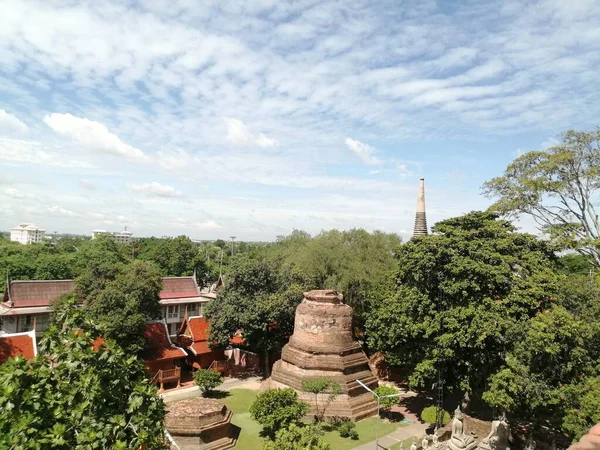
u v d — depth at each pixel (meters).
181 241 99.19
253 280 46.72
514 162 43.00
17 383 10.28
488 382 30.39
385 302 37.12
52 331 11.98
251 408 32.41
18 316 49.94
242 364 53.03
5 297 52.06
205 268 102.12
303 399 36.25
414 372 33.75
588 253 39.38
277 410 31.30
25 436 9.27
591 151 39.28
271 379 40.91
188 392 42.12
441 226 35.97
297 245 68.75
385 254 54.19
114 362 12.05
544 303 30.48
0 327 51.81
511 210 43.00
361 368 39.81
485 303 30.56
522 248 33.97
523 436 29.30
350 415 35.31
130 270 45.75
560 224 40.56
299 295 47.28
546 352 25.31
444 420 32.53
